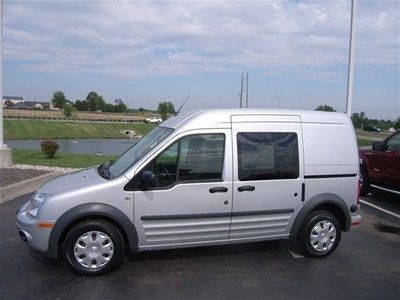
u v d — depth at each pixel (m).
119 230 5.08
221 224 5.32
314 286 4.88
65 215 4.81
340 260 5.77
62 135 67.25
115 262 5.04
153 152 5.07
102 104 139.12
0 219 7.37
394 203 9.84
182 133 5.18
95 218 4.99
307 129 5.71
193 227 5.23
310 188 5.68
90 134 70.50
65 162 16.06
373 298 4.60
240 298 4.52
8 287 4.65
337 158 5.82
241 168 5.34
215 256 5.75
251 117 5.47
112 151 35.91
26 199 9.00
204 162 5.23
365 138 28.78
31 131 67.75
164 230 5.14
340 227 5.98
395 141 9.74
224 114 5.38
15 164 14.88
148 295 4.54
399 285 4.97
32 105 147.88
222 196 5.26
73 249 4.90
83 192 4.86
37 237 4.85
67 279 4.88
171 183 5.12
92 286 4.72
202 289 4.71
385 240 6.80
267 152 5.47
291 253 5.96
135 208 5.00
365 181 10.59
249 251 6.00
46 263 5.34
